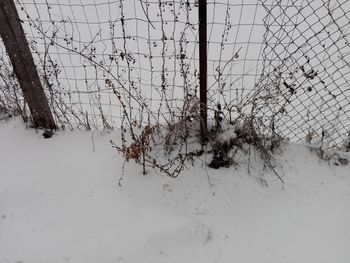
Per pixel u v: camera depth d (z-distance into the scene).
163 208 2.80
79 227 2.70
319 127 3.37
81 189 2.98
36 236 2.65
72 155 3.32
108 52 4.75
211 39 4.79
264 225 2.75
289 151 3.23
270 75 3.22
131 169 3.07
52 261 2.49
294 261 2.50
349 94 3.92
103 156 3.26
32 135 3.57
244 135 3.14
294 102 3.95
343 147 3.29
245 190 2.96
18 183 3.09
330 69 4.15
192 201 2.87
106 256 2.51
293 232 2.70
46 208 2.86
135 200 2.86
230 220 2.77
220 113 3.07
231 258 2.52
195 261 2.50
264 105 3.07
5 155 3.40
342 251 2.55
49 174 3.15
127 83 4.06
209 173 3.03
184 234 2.62
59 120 3.54
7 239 2.64
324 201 2.90
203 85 2.91
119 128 3.54
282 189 2.99
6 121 3.73
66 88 4.29
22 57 3.21
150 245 2.56
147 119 3.42
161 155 3.14
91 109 3.70
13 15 3.06
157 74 4.35
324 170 3.12
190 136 3.20
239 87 3.88
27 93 3.39
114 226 2.68
